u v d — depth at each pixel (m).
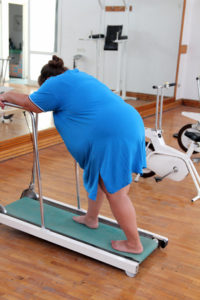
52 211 2.65
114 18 5.49
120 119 2.03
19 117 4.32
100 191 2.36
